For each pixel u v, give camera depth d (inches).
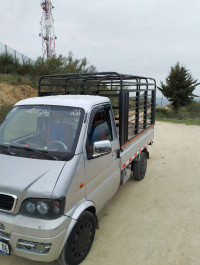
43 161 116.6
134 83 187.3
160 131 513.0
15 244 104.2
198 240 148.5
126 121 171.6
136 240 148.4
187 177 252.7
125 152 178.5
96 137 140.2
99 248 140.5
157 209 186.5
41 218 103.4
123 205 192.5
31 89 569.3
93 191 134.1
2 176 110.7
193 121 676.1
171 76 1360.7
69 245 114.9
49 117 139.3
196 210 184.9
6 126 147.3
